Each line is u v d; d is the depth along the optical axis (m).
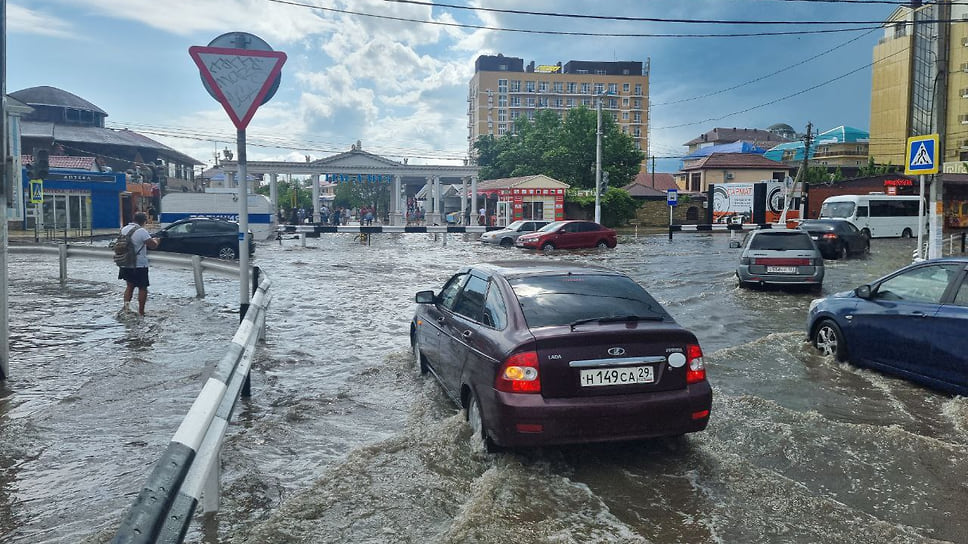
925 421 5.73
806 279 14.27
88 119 60.12
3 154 6.84
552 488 4.22
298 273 18.12
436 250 28.36
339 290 14.52
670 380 4.61
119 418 5.67
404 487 4.26
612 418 4.44
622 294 5.29
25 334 9.20
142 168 54.00
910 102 77.69
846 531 3.72
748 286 15.09
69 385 6.65
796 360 7.83
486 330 5.01
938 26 13.81
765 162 69.75
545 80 126.94
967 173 54.69
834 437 5.26
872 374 7.23
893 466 4.72
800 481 4.48
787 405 6.16
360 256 24.45
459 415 5.43
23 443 5.07
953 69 69.56
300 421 5.63
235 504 4.03
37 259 21.61
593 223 29.53
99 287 14.53
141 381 6.80
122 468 4.63
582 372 4.46
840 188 47.38
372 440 5.19
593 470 4.57
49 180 37.94
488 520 3.74
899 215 35.66
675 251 28.38
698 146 117.44
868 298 7.38
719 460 4.75
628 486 4.31
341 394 6.43
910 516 3.98
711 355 8.06
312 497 4.08
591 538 3.59
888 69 81.00
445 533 3.62
